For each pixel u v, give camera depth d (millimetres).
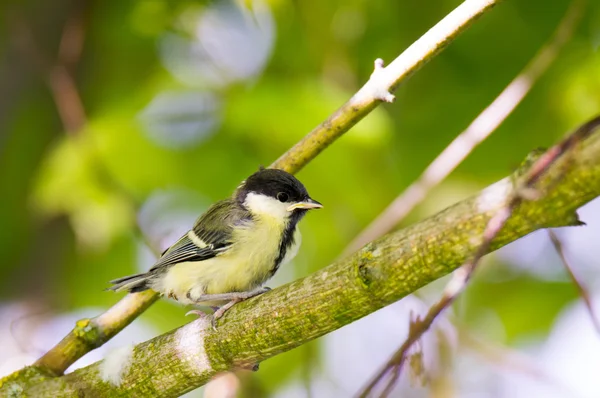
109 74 11406
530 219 5023
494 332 11539
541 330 11398
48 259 11789
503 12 10672
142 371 7031
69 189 9852
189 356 6836
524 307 11461
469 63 10977
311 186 10047
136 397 7082
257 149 9969
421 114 11000
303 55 10844
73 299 11688
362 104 7523
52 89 10477
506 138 10719
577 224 5031
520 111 10672
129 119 9930
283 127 9297
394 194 10531
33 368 7633
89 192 9922
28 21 11531
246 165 10008
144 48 11414
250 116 9320
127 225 10289
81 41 10992
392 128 10594
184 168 9969
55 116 11523
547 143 10664
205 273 8391
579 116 10391
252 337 6473
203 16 11391
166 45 11406
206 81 10594
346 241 10734
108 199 10016
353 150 9555
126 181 9789
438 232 5375
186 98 10391
